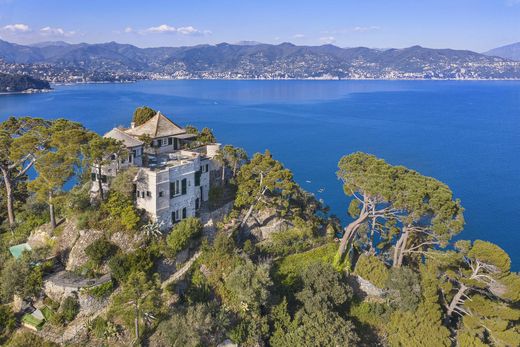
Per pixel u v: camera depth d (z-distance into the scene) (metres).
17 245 56.72
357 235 74.25
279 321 52.78
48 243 55.84
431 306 56.12
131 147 63.00
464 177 137.62
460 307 59.34
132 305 47.66
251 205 66.88
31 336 45.56
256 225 67.38
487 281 54.03
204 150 77.69
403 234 63.75
